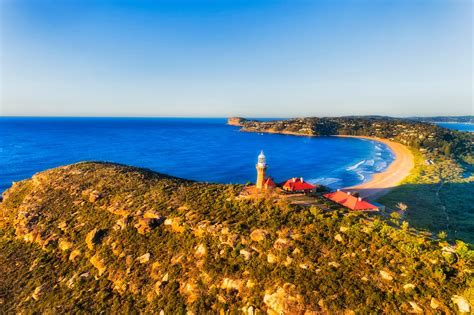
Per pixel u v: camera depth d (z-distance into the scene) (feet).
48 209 186.29
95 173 227.20
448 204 234.38
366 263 101.91
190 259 123.13
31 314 116.88
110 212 167.63
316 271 102.17
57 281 132.87
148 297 113.70
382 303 86.99
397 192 275.39
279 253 113.19
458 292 85.92
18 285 134.21
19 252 157.89
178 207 159.02
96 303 116.16
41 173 242.58
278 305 93.66
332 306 88.79
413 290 88.48
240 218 139.13
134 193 185.06
